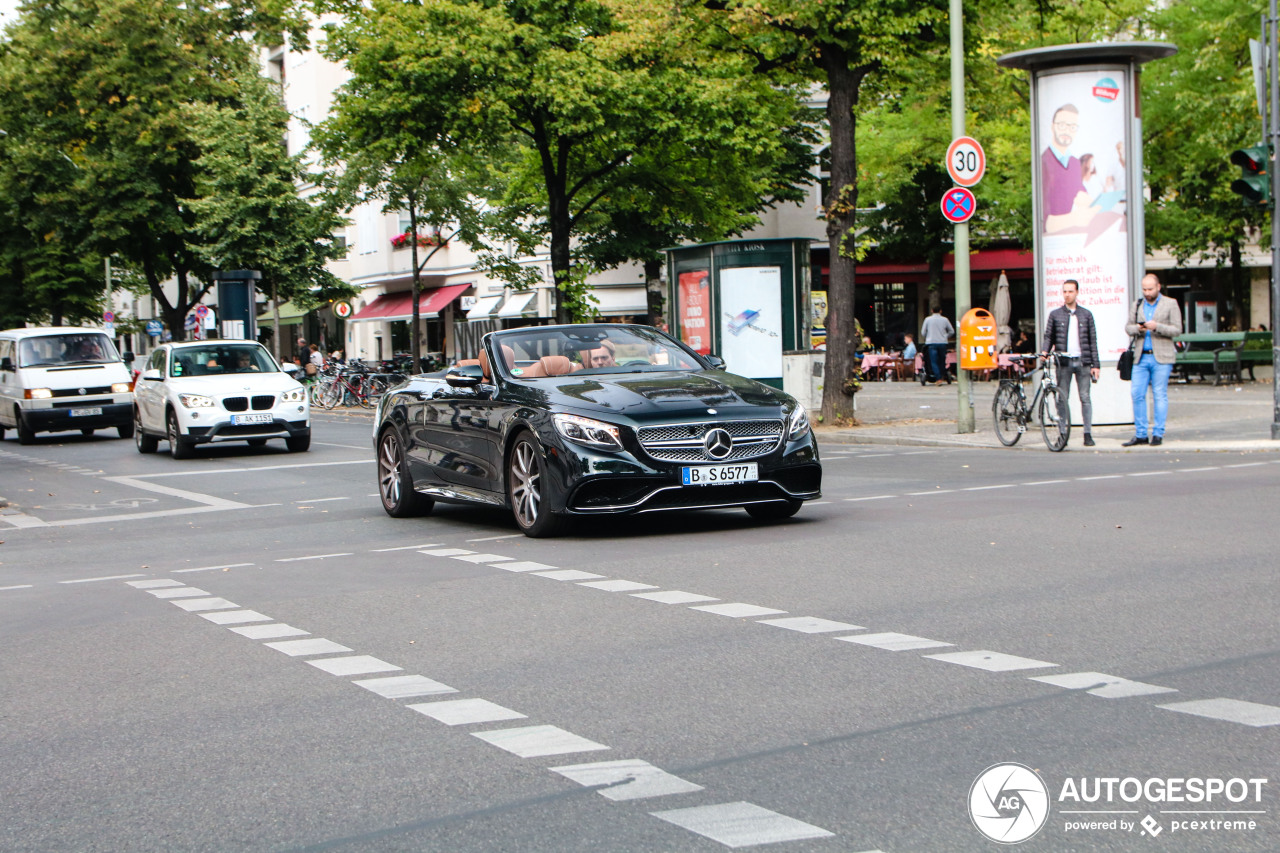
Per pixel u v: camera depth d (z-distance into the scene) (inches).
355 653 269.3
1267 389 1107.3
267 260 1616.6
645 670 242.2
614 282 1829.5
